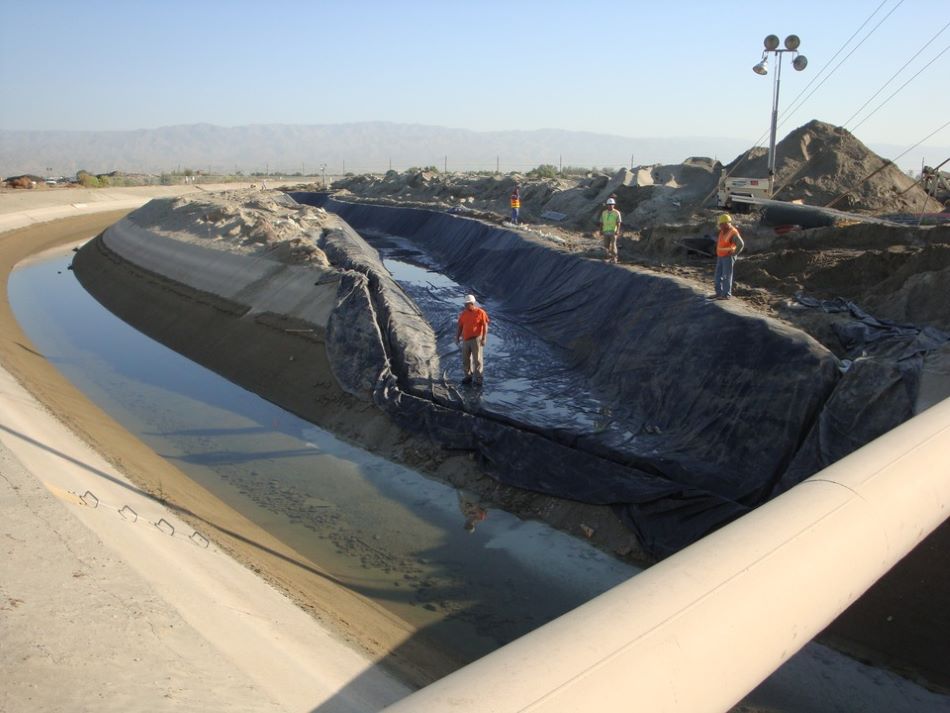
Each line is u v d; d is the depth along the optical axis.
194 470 14.77
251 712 6.22
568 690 3.68
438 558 11.50
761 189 28.80
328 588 10.37
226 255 28.92
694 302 15.16
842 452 10.41
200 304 26.45
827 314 14.64
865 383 10.77
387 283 22.53
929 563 9.01
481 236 31.88
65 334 26.11
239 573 9.76
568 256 23.00
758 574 4.76
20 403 14.93
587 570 11.02
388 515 12.86
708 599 4.45
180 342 24.48
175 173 111.06
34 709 5.79
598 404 14.96
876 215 27.69
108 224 56.84
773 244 21.39
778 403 11.55
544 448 13.11
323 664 7.75
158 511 11.41
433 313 23.25
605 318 18.14
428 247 38.19
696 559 4.81
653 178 40.34
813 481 6.03
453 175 64.38
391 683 7.87
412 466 14.53
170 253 32.78
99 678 6.30
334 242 29.55
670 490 11.16
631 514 11.46
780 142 35.62
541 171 69.00
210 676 6.64
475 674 3.75
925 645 8.71
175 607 7.73
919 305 14.15
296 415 17.70
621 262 21.42
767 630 4.59
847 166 33.06
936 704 8.16
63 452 12.50
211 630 7.52
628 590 4.46
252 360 21.02
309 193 66.56
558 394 15.72
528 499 12.77
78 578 7.95
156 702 6.06
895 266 16.08
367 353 18.11
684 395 13.41
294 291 23.27
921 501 6.21
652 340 15.44
